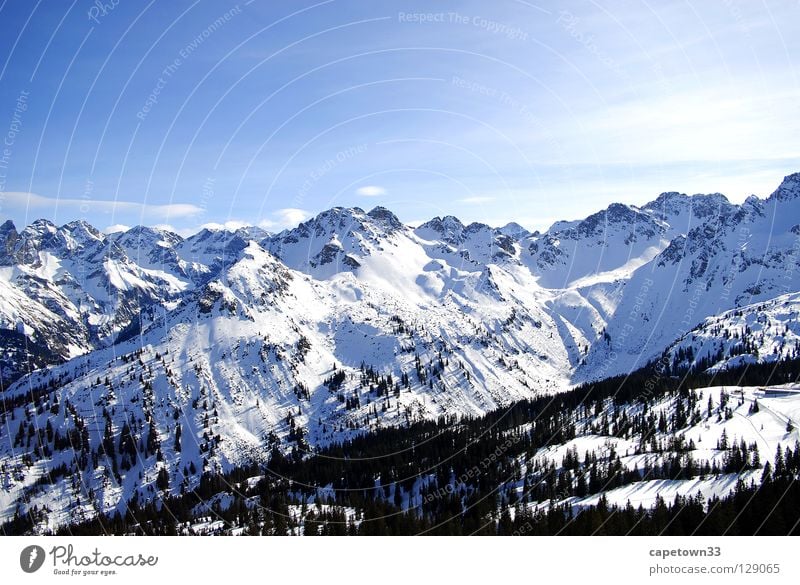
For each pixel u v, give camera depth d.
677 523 90.25
